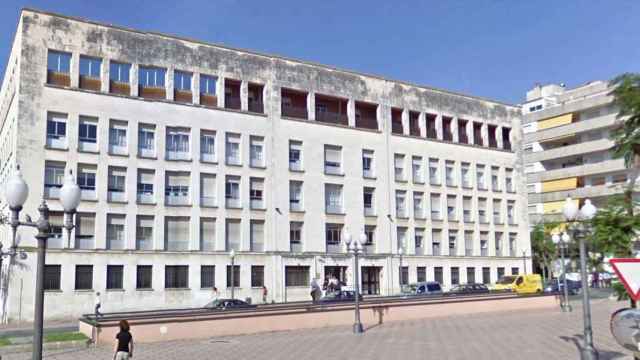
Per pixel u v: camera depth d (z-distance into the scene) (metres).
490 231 63.44
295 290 49.38
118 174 43.44
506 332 26.17
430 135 60.75
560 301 41.38
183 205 45.47
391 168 56.62
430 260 57.84
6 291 39.03
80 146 42.12
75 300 40.28
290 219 50.03
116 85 44.31
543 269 72.19
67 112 41.84
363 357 19.50
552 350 20.41
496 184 65.25
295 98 52.84
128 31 44.81
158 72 46.00
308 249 50.53
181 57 46.78
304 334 26.28
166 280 44.19
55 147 41.16
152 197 44.50
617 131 18.88
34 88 40.84
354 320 30.27
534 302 39.84
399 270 55.28
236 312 27.33
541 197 76.19
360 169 54.69
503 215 64.88
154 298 43.22
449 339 23.92
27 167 40.00
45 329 32.28
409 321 31.88
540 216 73.62
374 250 54.34
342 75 54.78
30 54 40.97
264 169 49.38
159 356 20.22
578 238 17.64
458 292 46.53
